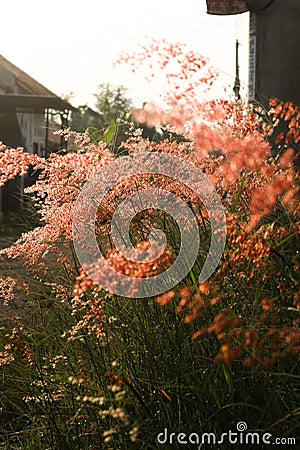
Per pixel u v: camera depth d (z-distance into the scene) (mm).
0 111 30719
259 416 3588
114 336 4301
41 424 4355
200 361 3908
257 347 3156
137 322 4250
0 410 4824
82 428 4219
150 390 3953
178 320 4043
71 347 4660
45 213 4770
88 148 4562
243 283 3848
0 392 4840
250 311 3797
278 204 3756
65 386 4398
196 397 3701
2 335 5434
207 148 3326
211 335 3859
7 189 27312
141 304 4277
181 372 3895
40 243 4852
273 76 7852
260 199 3160
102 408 3996
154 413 3883
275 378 3584
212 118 3615
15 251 4824
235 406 3635
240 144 3262
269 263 3377
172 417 3791
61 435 4172
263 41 7945
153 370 3986
